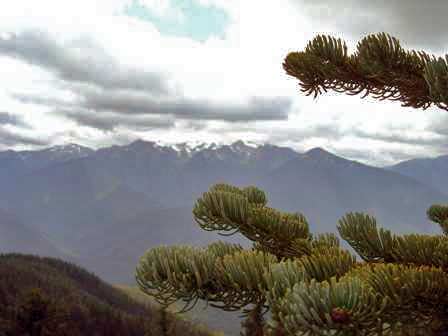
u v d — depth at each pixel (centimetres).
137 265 227
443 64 220
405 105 336
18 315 6419
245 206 300
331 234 311
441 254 263
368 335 169
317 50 346
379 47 309
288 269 192
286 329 161
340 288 167
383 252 284
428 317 198
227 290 219
